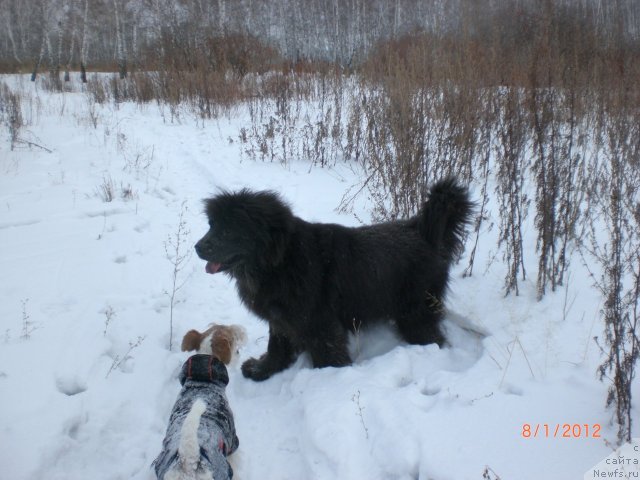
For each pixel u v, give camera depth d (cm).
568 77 290
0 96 652
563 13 468
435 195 201
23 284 238
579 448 132
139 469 152
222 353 151
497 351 182
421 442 138
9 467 137
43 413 156
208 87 670
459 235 212
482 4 559
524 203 244
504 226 269
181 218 341
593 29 476
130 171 435
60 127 600
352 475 136
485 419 145
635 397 148
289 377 198
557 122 245
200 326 225
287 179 406
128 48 1341
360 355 208
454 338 211
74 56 1450
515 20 475
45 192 370
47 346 189
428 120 292
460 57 368
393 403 155
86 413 162
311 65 693
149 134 583
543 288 210
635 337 139
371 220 302
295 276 184
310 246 189
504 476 125
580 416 143
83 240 294
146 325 216
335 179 401
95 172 429
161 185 412
